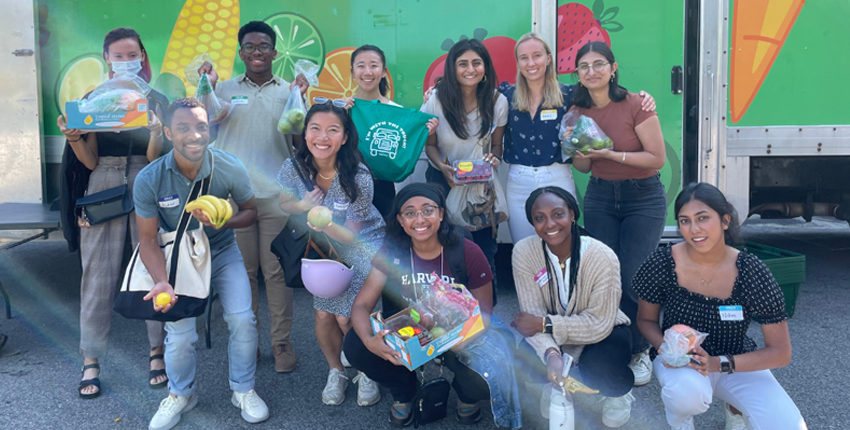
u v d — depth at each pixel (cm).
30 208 380
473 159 316
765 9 394
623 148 296
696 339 206
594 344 242
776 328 207
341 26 385
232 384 256
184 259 233
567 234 235
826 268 509
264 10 382
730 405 230
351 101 327
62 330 370
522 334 237
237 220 256
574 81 393
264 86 317
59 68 388
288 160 268
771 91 402
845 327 360
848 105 406
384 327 222
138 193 230
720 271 213
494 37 386
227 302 252
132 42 276
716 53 392
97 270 280
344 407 270
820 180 447
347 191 254
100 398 278
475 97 320
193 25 380
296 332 365
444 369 314
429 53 387
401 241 245
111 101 255
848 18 398
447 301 222
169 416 249
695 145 401
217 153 251
